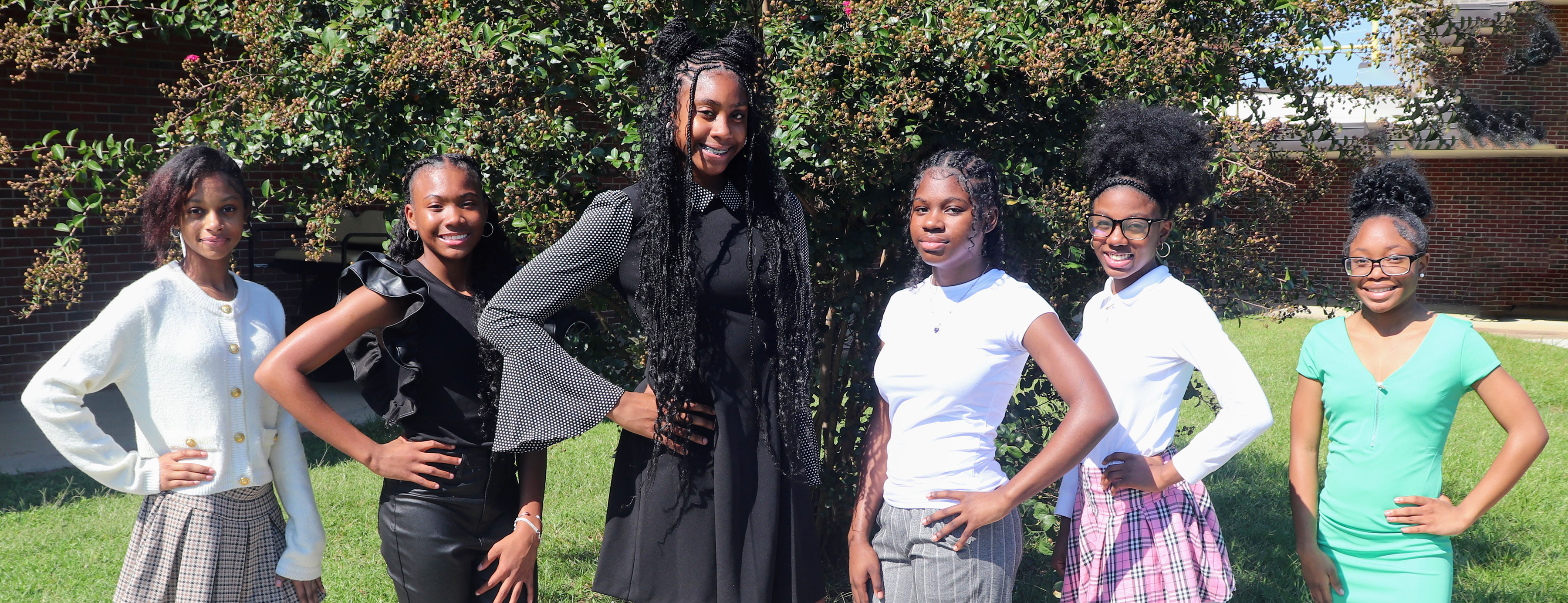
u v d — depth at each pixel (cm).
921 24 288
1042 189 304
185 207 218
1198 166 232
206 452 216
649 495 211
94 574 403
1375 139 380
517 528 227
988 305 199
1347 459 235
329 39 286
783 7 305
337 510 493
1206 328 212
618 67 294
